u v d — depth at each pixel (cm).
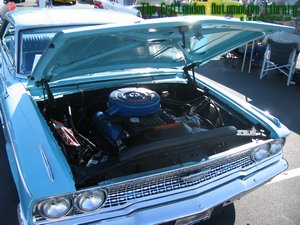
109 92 264
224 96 265
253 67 723
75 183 159
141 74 285
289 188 288
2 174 288
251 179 203
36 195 146
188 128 204
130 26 169
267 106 498
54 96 239
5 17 334
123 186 163
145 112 213
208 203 179
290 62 598
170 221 170
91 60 216
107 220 161
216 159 186
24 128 188
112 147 204
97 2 779
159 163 191
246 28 212
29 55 268
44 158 164
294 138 389
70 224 155
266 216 251
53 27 273
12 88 242
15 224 232
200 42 238
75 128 232
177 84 289
